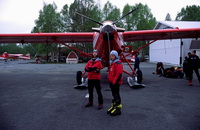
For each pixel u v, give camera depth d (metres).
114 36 5.05
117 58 3.04
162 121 2.60
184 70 7.47
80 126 2.43
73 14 30.55
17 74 10.05
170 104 3.55
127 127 2.38
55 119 2.72
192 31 7.00
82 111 3.14
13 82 6.86
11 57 49.56
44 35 7.12
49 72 11.30
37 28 34.59
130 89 5.23
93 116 2.86
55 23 32.09
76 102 3.79
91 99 3.45
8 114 2.97
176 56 17.08
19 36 7.29
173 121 2.59
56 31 32.03
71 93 4.74
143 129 2.31
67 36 7.54
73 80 7.43
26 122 2.60
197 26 15.56
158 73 9.49
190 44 15.88
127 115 2.89
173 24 17.45
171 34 7.65
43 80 7.43
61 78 8.12
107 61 5.97
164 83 6.39
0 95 4.51
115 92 2.97
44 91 5.04
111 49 5.34
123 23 37.62
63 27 32.91
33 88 5.53
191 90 5.05
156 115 2.88
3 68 15.22
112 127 2.39
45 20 32.22
